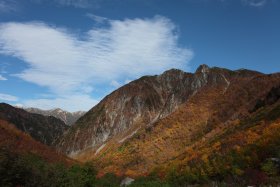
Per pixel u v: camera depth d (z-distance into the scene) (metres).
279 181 29.27
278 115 69.75
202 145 107.75
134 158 160.62
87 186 33.25
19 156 16.22
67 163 67.56
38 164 17.62
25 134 84.88
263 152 41.25
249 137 56.50
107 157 193.12
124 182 73.38
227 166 43.84
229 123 132.25
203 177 47.81
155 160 144.75
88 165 35.31
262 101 113.75
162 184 41.47
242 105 160.38
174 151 150.50
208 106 191.50
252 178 33.59
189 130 170.25
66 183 18.34
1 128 70.81
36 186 15.59
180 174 60.41
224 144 68.12
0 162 14.61
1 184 14.11
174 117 199.50
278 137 43.25
